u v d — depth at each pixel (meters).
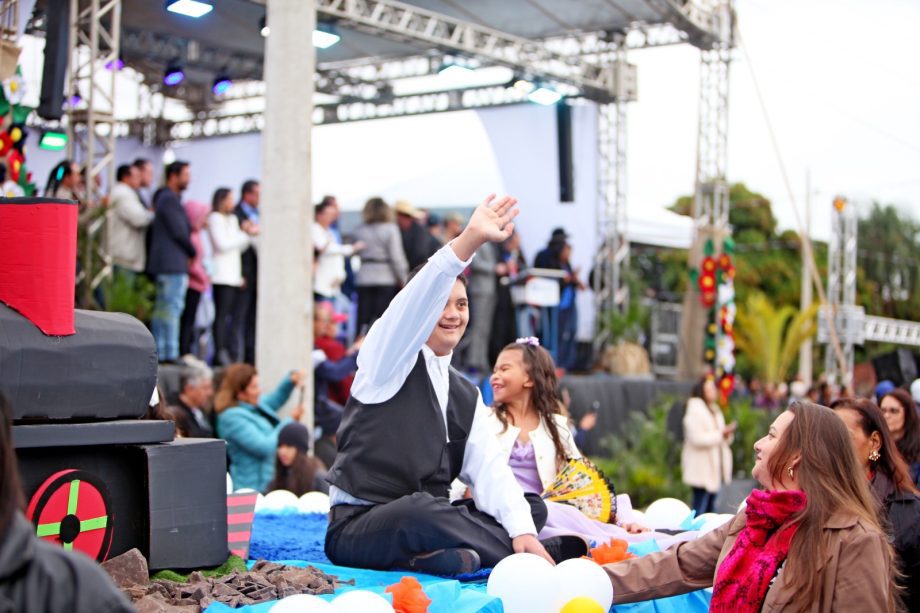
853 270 19.27
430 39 12.98
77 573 1.68
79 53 10.08
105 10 10.01
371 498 3.62
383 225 11.46
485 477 3.67
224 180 16.47
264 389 8.13
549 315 13.68
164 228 9.27
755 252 35.88
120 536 3.05
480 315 12.59
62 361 2.85
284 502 5.45
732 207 36.94
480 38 13.69
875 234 37.66
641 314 14.84
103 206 9.17
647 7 13.86
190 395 7.24
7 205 2.83
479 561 3.40
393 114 16.52
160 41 14.58
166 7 10.58
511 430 4.45
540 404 4.46
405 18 12.72
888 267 37.56
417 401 3.63
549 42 15.28
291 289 8.15
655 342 15.98
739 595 2.90
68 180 9.09
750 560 2.93
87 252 9.02
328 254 10.66
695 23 14.12
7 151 7.88
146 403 3.08
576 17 14.23
